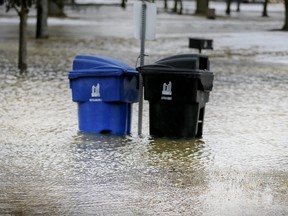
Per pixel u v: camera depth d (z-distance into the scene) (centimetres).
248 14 15162
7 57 5562
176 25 10806
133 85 2609
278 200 1789
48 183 1906
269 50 6869
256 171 2102
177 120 2553
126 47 6775
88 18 12144
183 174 2042
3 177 1961
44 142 2450
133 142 2481
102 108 2597
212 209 1700
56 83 4031
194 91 2500
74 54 5947
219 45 7300
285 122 2995
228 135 2680
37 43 7088
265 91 3956
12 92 3641
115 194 1812
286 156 2328
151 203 1739
